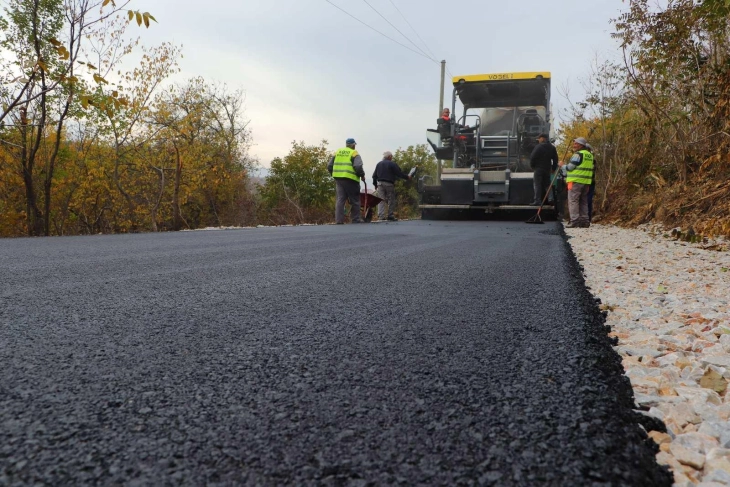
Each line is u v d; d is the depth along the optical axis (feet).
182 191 70.03
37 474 2.76
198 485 2.72
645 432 3.69
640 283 11.93
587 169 33.63
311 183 92.48
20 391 3.92
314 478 2.83
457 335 6.02
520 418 3.69
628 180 35.99
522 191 42.22
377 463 3.00
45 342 5.30
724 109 24.36
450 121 44.65
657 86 28.84
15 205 57.88
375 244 18.43
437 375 4.59
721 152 23.82
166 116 64.39
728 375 5.57
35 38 38.42
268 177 93.30
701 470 3.32
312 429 3.42
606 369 5.01
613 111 39.88
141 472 2.83
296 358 4.99
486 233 25.82
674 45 26.48
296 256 14.14
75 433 3.26
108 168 64.59
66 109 41.34
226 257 13.65
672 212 27.76
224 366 4.69
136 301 7.55
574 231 29.50
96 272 10.39
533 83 42.83
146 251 14.87
